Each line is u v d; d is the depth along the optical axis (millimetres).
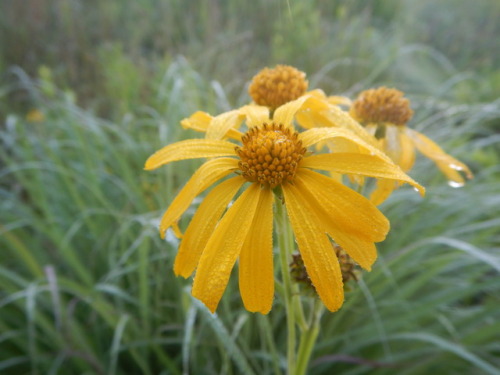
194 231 75
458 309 181
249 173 79
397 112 118
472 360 139
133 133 241
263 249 70
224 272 67
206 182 79
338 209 70
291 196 75
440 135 222
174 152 84
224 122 91
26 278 195
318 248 68
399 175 72
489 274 208
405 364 152
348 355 161
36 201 202
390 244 193
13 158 250
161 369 168
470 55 385
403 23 386
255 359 158
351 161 76
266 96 114
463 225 209
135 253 180
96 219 202
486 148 271
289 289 88
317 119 96
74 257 178
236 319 161
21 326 178
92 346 168
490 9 427
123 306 175
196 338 152
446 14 420
